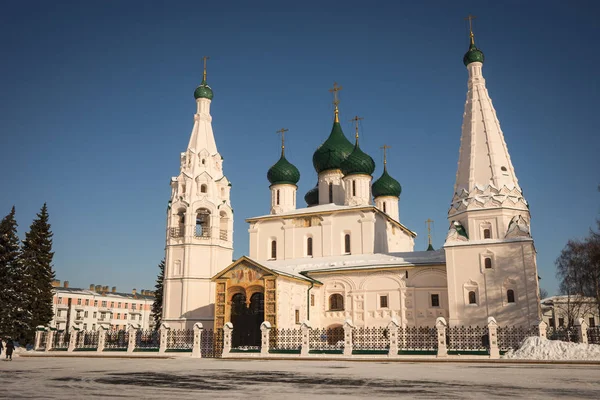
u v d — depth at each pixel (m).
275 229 58.75
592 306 65.50
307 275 52.06
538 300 42.41
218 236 52.72
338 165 62.91
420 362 33.31
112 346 45.31
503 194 44.62
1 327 47.62
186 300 49.97
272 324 43.03
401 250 65.12
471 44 50.47
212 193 53.56
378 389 17.02
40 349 47.59
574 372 23.98
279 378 21.19
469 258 43.81
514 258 42.34
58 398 14.77
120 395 15.52
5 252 51.09
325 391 16.50
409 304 47.50
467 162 47.28
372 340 39.75
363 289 49.62
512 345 35.72
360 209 54.97
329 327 50.44
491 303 42.25
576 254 57.53
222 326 45.28
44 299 53.50
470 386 17.84
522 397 14.84
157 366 29.53
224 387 17.80
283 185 63.00
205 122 56.88
